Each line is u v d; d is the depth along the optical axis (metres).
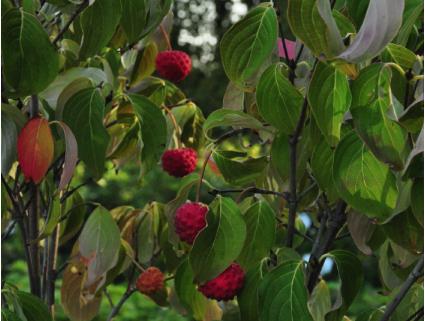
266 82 1.65
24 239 1.96
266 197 2.19
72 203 2.24
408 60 1.65
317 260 1.76
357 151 1.57
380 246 2.01
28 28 1.62
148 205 2.27
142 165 1.96
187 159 2.12
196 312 2.03
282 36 1.68
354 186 1.57
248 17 1.60
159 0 1.76
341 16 1.60
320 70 1.53
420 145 1.38
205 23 11.81
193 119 2.28
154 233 2.27
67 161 1.65
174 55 2.22
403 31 1.68
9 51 1.61
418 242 1.72
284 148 1.78
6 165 1.70
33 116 1.80
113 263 1.97
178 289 1.99
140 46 2.15
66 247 8.02
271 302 1.67
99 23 1.67
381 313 1.92
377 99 1.51
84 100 1.82
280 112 1.66
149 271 2.21
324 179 1.67
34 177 1.69
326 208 1.87
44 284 2.22
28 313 1.79
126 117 2.10
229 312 2.11
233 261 1.75
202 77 10.83
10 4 1.69
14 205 1.89
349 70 1.52
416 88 1.60
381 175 1.56
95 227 1.99
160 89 2.21
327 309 1.78
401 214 1.72
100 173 1.83
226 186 2.92
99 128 1.81
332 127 1.54
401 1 1.36
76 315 2.31
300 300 1.66
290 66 1.67
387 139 1.49
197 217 1.75
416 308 1.94
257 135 2.09
